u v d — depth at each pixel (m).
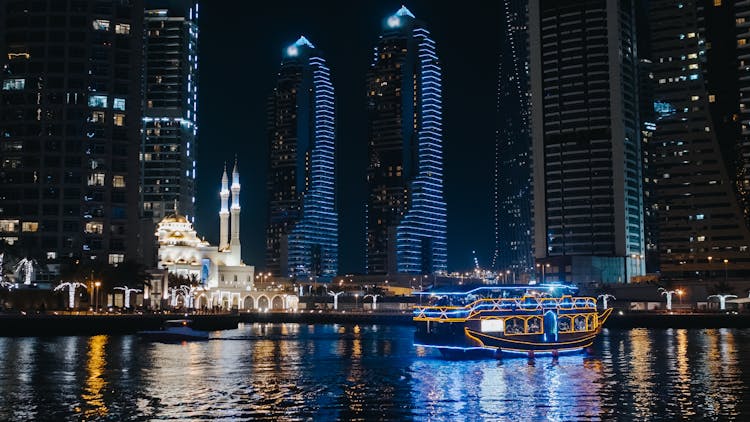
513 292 115.62
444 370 102.00
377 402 77.50
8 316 170.88
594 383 89.31
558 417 69.75
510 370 101.31
